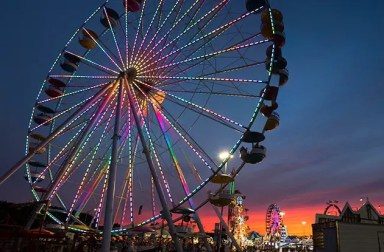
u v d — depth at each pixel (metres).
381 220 33.41
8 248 10.62
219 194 21.86
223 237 37.22
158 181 19.95
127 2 24.58
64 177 23.52
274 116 21.97
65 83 27.64
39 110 27.52
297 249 61.31
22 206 13.27
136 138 25.92
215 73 22.34
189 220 24.25
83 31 26.44
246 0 22.02
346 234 23.16
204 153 21.20
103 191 25.03
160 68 23.73
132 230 24.05
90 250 19.00
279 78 22.08
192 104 22.11
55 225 22.36
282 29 21.72
